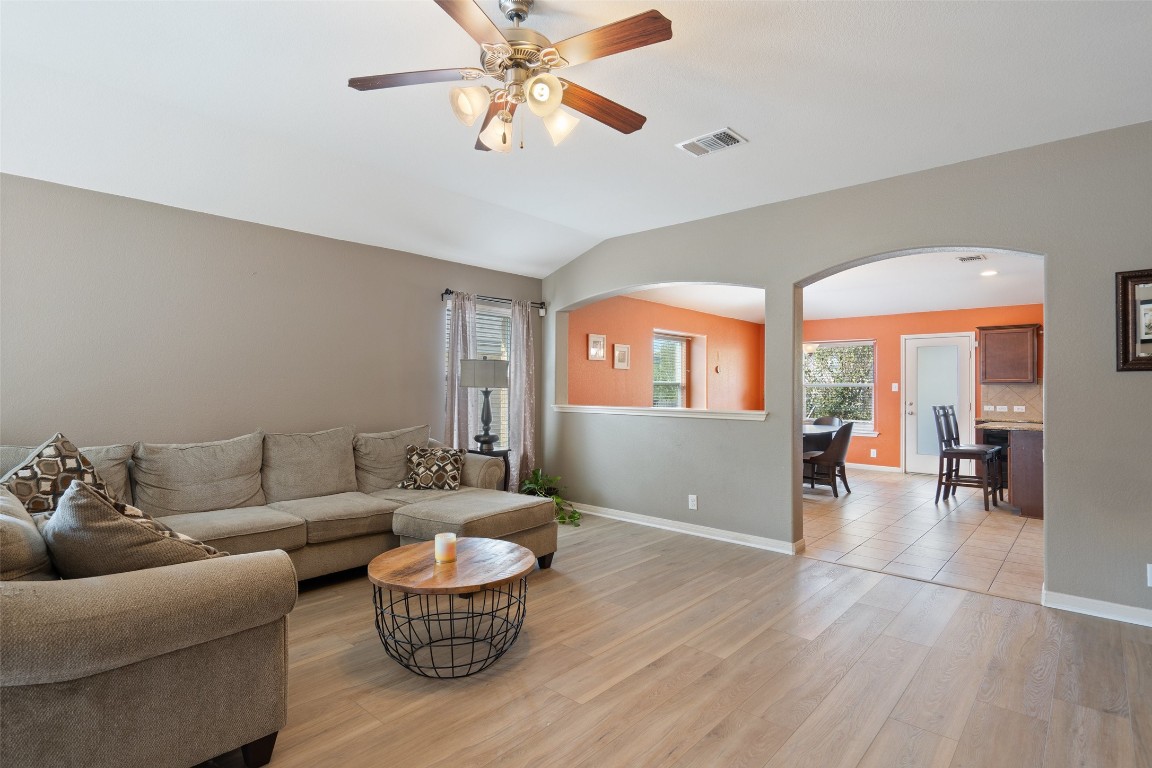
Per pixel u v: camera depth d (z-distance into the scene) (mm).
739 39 2281
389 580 2332
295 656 2531
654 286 5098
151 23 2246
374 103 2898
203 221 3809
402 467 4352
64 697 1466
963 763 1826
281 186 3781
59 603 1433
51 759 1448
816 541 4520
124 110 2953
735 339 9109
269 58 2482
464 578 2357
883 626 2873
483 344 5531
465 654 2557
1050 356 3137
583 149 3375
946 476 6148
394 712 2096
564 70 2510
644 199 4211
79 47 2434
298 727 1999
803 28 2207
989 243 3332
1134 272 2904
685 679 2342
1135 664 2471
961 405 7793
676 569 3777
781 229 4188
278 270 4156
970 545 4410
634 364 7145
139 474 3295
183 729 1645
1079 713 2102
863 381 8727
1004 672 2406
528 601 3197
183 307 3717
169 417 3652
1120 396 2951
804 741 1934
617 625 2875
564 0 2055
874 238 3748
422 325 5023
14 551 1550
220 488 3477
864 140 3174
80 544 1663
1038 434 5395
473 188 4062
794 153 3363
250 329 4008
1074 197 3084
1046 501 3150
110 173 3318
